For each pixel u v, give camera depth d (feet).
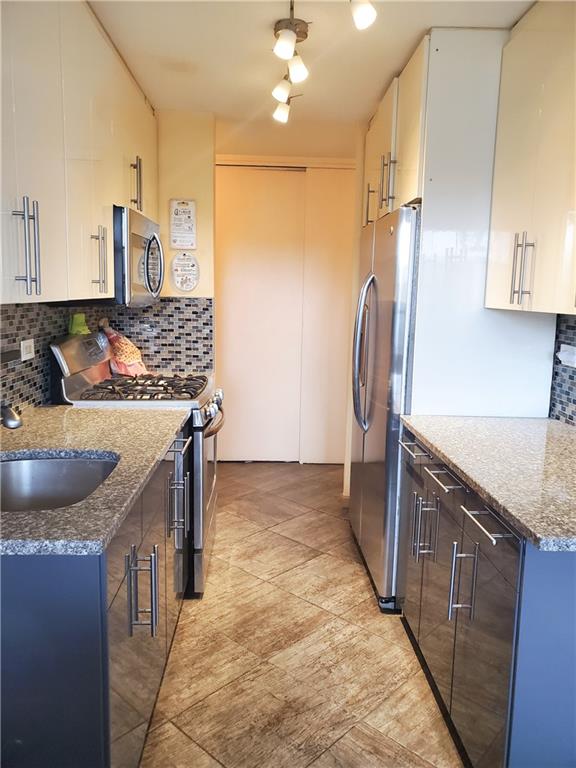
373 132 10.41
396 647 7.57
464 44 7.13
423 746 5.90
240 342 15.47
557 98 5.73
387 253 8.07
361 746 5.90
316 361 15.51
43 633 4.01
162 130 10.78
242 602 8.63
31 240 4.92
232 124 11.42
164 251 11.16
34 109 4.95
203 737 5.98
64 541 3.80
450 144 7.31
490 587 4.89
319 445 15.81
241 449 15.89
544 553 4.28
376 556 8.62
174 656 7.30
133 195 8.85
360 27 5.41
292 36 6.09
